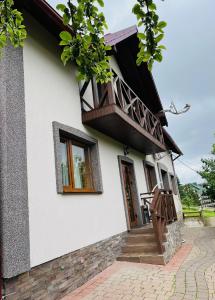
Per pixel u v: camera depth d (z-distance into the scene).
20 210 3.18
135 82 9.97
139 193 7.74
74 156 5.13
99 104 5.32
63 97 4.87
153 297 3.44
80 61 2.31
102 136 6.14
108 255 5.12
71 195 4.41
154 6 1.95
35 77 4.23
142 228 6.27
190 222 13.02
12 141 3.29
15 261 2.95
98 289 3.87
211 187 13.23
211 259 5.20
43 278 3.37
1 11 2.14
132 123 5.89
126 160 7.19
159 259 4.98
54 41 5.04
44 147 4.01
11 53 3.66
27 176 3.51
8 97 3.40
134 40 8.46
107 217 5.48
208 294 3.40
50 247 3.63
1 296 2.78
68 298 3.59
